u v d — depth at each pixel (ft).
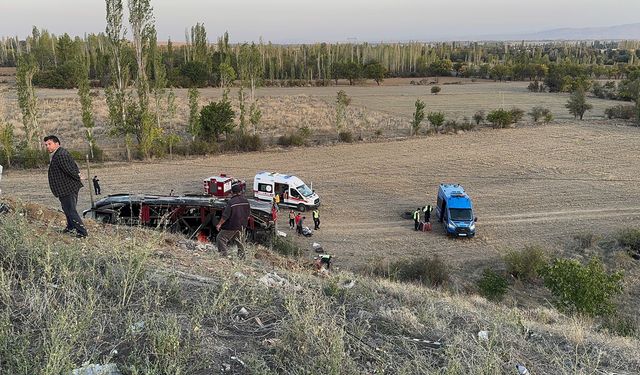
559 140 166.50
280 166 131.64
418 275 65.41
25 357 13.60
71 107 213.25
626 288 66.49
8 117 182.60
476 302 42.50
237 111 214.69
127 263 22.02
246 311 20.21
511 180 121.49
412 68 475.31
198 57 350.64
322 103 250.78
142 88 136.15
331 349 17.16
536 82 331.36
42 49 381.19
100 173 119.44
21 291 18.01
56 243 23.72
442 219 91.86
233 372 15.81
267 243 61.26
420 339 20.71
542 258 71.00
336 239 83.41
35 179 112.57
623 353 23.57
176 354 15.39
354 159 140.87
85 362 14.17
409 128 186.60
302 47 475.72
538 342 23.34
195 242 36.68
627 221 94.02
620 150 152.25
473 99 279.28
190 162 133.59
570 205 103.45
